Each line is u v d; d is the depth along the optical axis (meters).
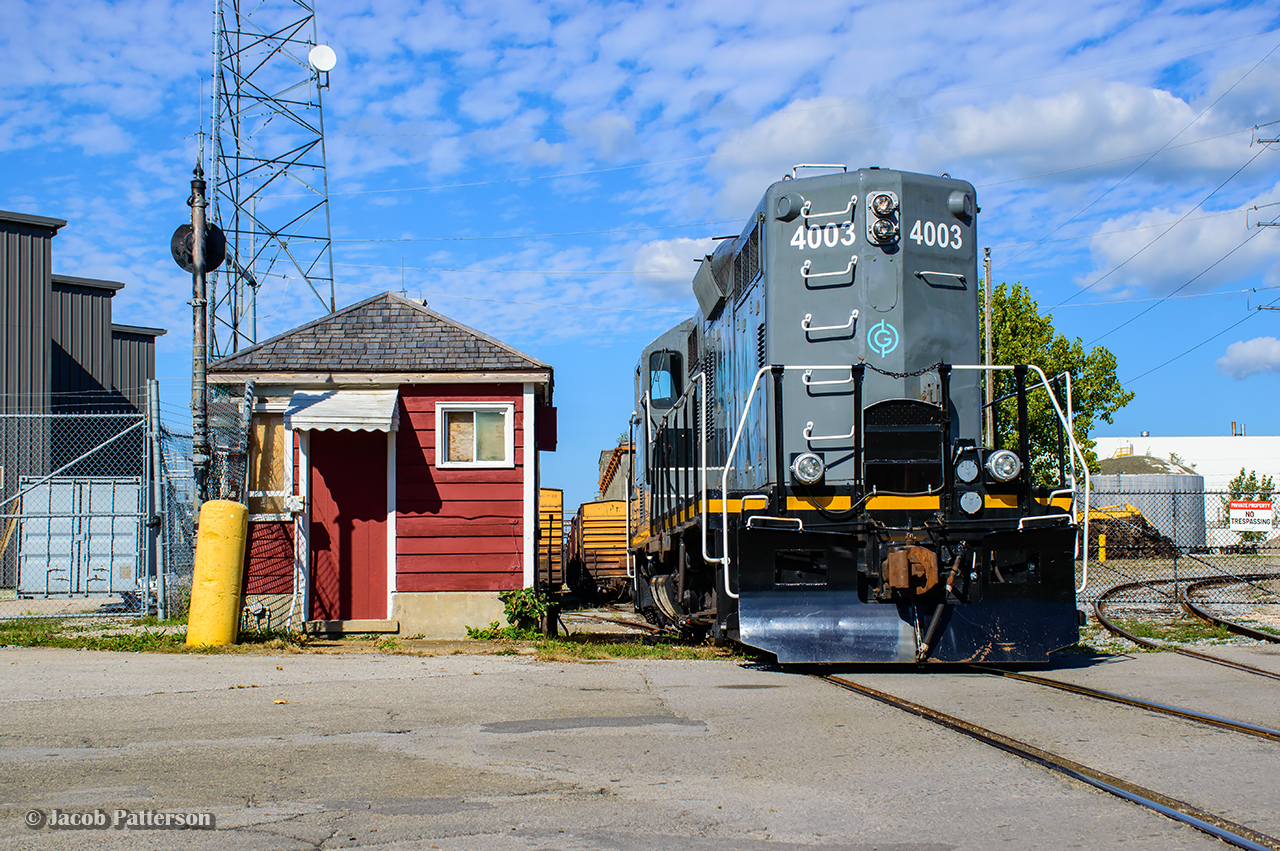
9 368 25.41
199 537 11.44
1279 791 4.86
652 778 5.17
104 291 28.69
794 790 4.93
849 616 8.99
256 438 12.93
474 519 12.95
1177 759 5.52
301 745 5.96
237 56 24.25
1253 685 8.21
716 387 12.75
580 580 26.83
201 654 10.55
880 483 9.15
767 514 9.12
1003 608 9.09
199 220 12.31
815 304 10.02
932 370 9.77
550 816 4.50
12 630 12.55
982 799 4.75
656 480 14.17
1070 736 6.11
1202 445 75.06
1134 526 33.72
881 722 6.62
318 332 13.40
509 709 7.18
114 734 6.29
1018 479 9.19
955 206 10.16
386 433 13.07
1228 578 21.73
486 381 12.98
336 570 12.88
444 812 4.57
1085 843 4.09
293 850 4.05
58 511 18.81
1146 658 10.20
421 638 12.44
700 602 11.48
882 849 4.04
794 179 10.29
